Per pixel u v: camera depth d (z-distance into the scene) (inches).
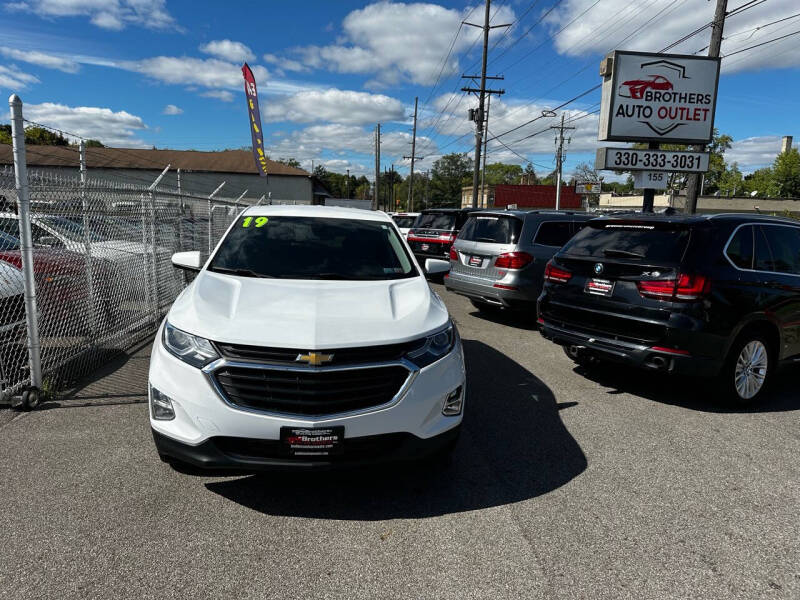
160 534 103.9
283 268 150.5
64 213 205.0
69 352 205.3
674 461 143.1
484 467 136.9
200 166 1680.6
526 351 261.0
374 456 111.9
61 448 140.9
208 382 107.3
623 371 229.3
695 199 560.7
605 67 517.7
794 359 201.9
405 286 146.0
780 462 144.1
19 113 167.2
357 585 91.2
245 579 91.7
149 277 286.7
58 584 88.7
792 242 203.0
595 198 2876.5
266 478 127.8
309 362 106.3
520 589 91.4
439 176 4798.2
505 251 310.2
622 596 90.4
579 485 128.6
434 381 116.3
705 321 168.2
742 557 102.1
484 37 1174.3
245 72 785.6
